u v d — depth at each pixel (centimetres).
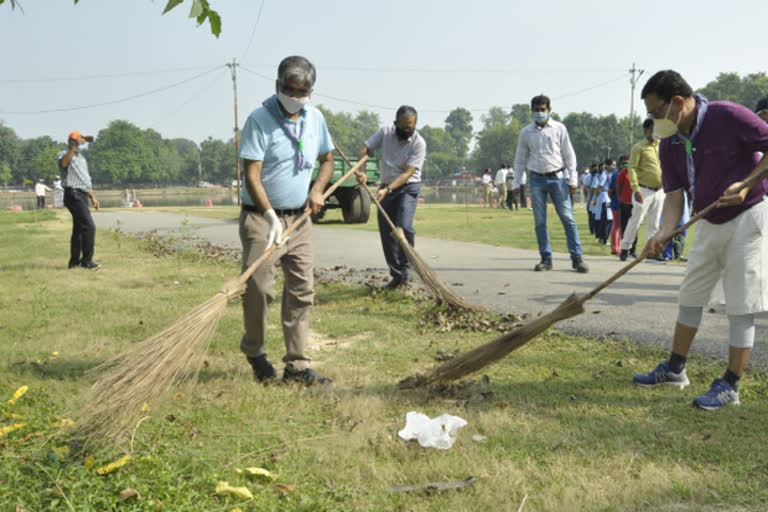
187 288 729
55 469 262
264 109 384
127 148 15312
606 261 947
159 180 16362
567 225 820
